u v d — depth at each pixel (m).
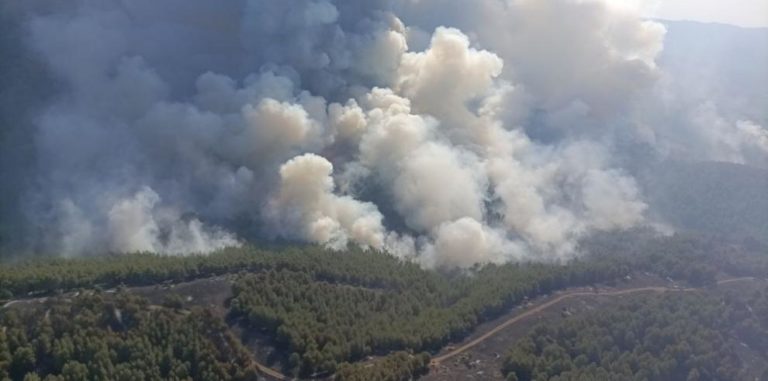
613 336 193.62
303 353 174.50
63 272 191.38
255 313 182.25
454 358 183.75
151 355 163.62
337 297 199.12
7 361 157.50
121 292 185.50
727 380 187.38
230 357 170.50
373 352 182.00
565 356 182.25
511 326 198.75
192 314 177.75
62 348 161.12
